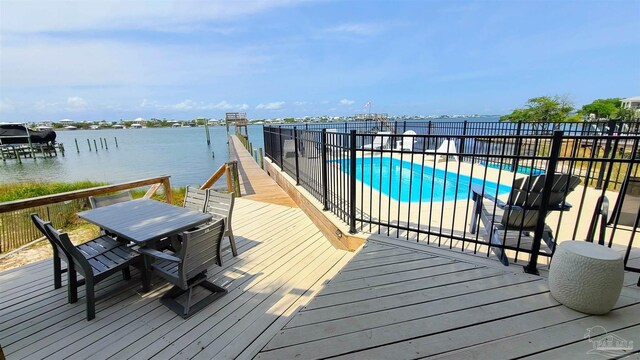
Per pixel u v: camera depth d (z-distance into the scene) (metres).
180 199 9.38
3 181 15.89
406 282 2.18
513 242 2.82
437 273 2.30
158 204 3.36
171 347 2.02
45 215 5.45
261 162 11.27
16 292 2.71
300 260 3.32
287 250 3.58
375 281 2.21
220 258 2.95
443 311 1.83
